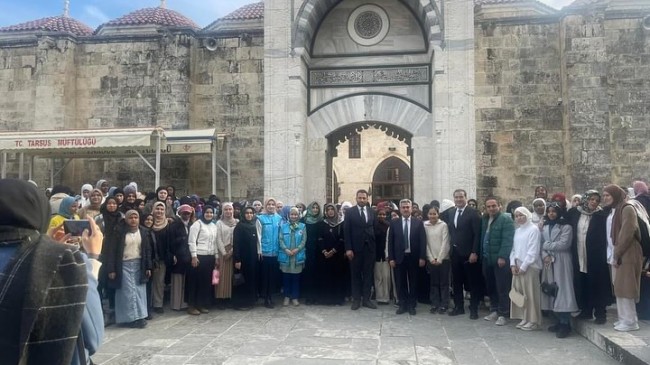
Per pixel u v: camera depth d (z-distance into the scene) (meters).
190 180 16.81
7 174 17.27
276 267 10.34
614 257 7.14
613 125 15.45
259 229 10.11
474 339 7.50
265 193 13.85
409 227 9.52
